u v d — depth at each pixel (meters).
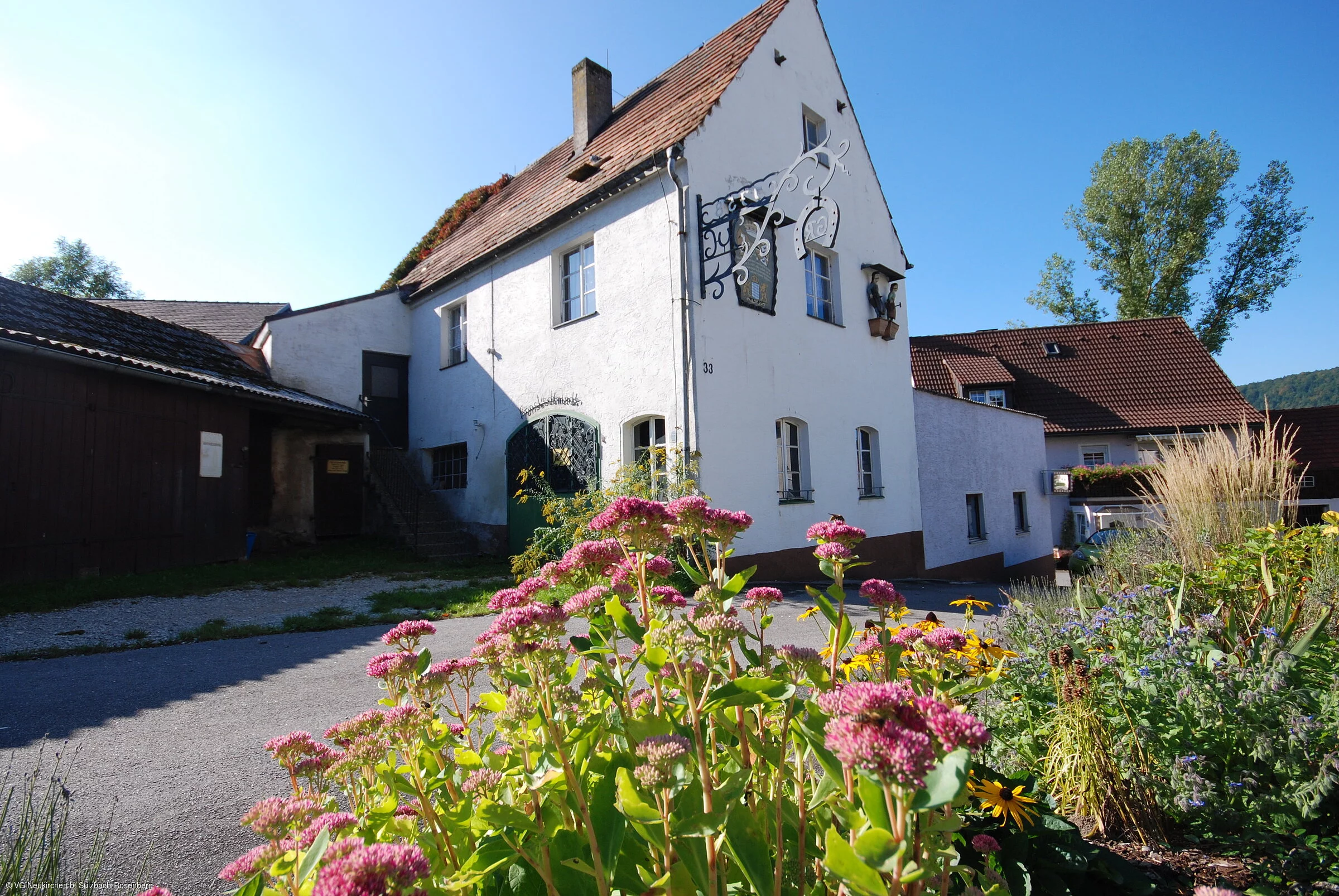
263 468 12.95
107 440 8.48
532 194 13.84
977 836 1.59
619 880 1.28
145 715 3.86
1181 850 2.17
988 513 15.43
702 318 9.05
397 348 15.10
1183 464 6.06
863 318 12.38
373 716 1.63
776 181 10.62
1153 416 23.61
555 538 7.78
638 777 1.14
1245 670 2.60
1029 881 1.71
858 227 12.62
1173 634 2.81
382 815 1.40
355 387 14.39
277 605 7.26
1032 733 2.61
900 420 12.97
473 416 12.88
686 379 8.80
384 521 13.63
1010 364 26.50
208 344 13.28
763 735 1.50
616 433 9.80
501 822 1.19
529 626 1.37
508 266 12.23
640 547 1.65
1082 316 36.34
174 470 9.43
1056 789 2.39
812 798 1.27
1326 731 2.24
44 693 4.25
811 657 1.54
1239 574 4.04
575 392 10.57
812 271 11.48
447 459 14.03
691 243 9.05
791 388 10.38
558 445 10.77
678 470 8.04
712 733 1.54
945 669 1.88
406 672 1.58
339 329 14.30
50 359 7.76
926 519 13.25
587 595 1.65
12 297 9.72
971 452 15.06
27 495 7.59
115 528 8.55
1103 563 6.90
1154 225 34.00
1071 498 20.86
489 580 9.14
